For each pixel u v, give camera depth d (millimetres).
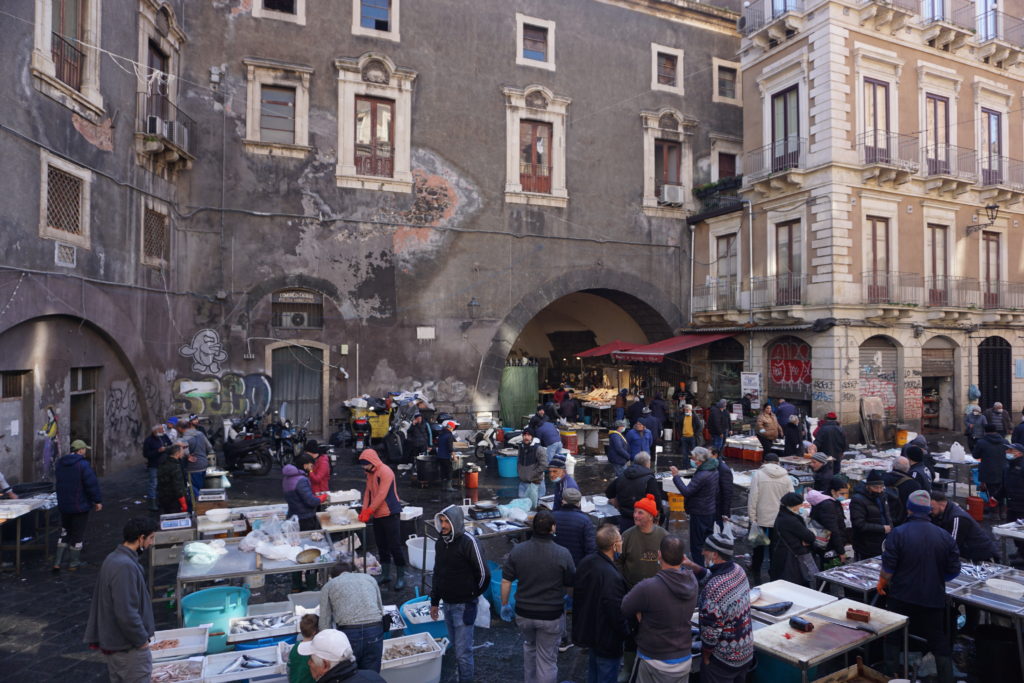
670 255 23000
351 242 18547
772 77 20609
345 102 18500
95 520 10602
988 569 6516
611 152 22016
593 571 4992
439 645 5676
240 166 17594
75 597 7492
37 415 11375
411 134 19203
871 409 18312
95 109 12883
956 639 6496
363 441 17281
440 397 19375
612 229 21938
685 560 4805
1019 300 21891
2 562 8602
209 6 17422
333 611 4883
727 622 4559
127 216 14281
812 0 19000
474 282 19875
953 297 20266
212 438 16375
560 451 11945
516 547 5340
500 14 20422
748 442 16500
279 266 17875
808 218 19141
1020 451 9195
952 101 20688
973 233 21109
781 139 20375
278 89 18156
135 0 14609
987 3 21688
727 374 22156
